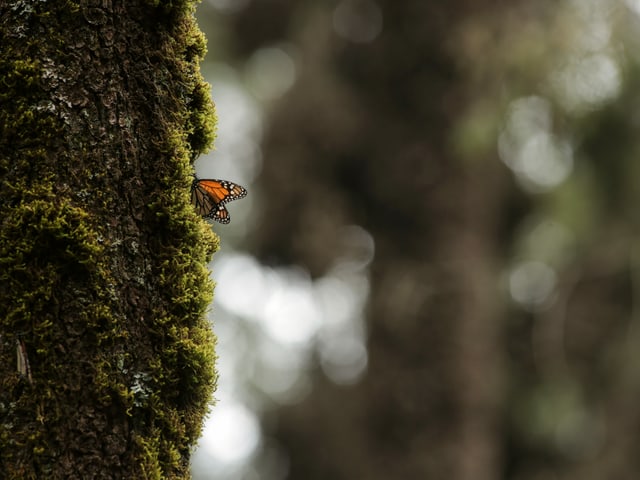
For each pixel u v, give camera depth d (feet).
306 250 47.98
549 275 51.34
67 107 8.66
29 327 8.36
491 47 38.91
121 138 8.79
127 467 8.45
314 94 47.55
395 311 48.19
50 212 8.48
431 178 48.78
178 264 8.91
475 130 39.91
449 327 47.98
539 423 48.52
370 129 48.52
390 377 48.42
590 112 38.29
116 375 8.49
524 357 50.83
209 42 50.31
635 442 48.37
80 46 8.76
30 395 8.27
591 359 49.37
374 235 50.08
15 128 8.57
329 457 49.85
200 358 8.93
